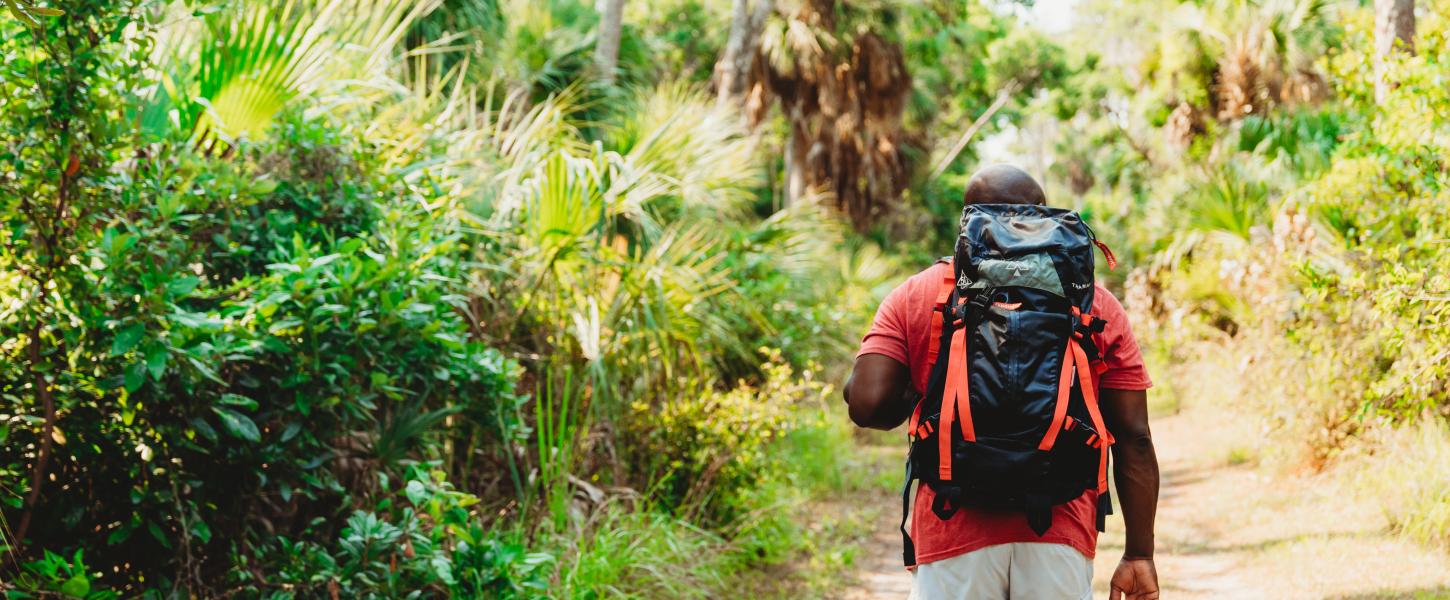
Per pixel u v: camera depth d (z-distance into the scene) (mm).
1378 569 5109
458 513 3654
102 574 3264
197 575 3256
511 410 4312
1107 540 6352
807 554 6242
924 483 2252
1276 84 15523
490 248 5406
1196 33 16625
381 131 5070
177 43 4414
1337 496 6512
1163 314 14734
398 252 3670
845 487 8320
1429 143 5051
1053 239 2193
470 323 5332
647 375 6000
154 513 3230
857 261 14055
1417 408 4797
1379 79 5922
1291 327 6930
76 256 3088
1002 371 2111
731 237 8836
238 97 4324
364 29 5504
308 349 3336
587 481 5660
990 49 29266
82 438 3125
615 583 4676
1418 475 5609
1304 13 15320
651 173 6336
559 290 5555
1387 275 4660
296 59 4527
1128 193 23594
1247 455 8547
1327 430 7012
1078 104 28625
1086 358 2156
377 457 3748
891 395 2314
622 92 9930
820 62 17531
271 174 3951
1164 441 10320
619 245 6098
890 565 6098
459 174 5305
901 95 18312
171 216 3146
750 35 14258
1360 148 5824
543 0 10031
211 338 3121
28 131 2973
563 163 5344
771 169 20875
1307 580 5180
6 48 2969
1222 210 10992
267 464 3400
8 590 2730
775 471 6750
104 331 2975
